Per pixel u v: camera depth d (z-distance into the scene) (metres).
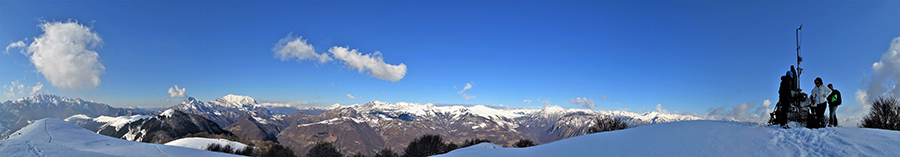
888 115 24.53
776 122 13.07
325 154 114.19
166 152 41.72
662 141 12.78
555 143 18.33
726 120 14.80
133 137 171.75
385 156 112.94
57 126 70.94
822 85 12.37
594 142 15.42
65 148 20.81
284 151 107.56
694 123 14.86
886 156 7.96
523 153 17.97
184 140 89.44
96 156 20.06
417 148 91.06
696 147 11.30
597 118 47.84
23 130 69.38
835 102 12.30
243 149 93.19
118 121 199.62
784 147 9.81
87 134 68.31
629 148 12.95
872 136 9.33
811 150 9.27
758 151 9.92
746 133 11.73
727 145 10.86
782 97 12.88
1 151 18.19
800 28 13.42
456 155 21.72
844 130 10.28
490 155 19.38
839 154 8.65
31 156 17.72
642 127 16.73
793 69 13.21
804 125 12.16
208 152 46.41
